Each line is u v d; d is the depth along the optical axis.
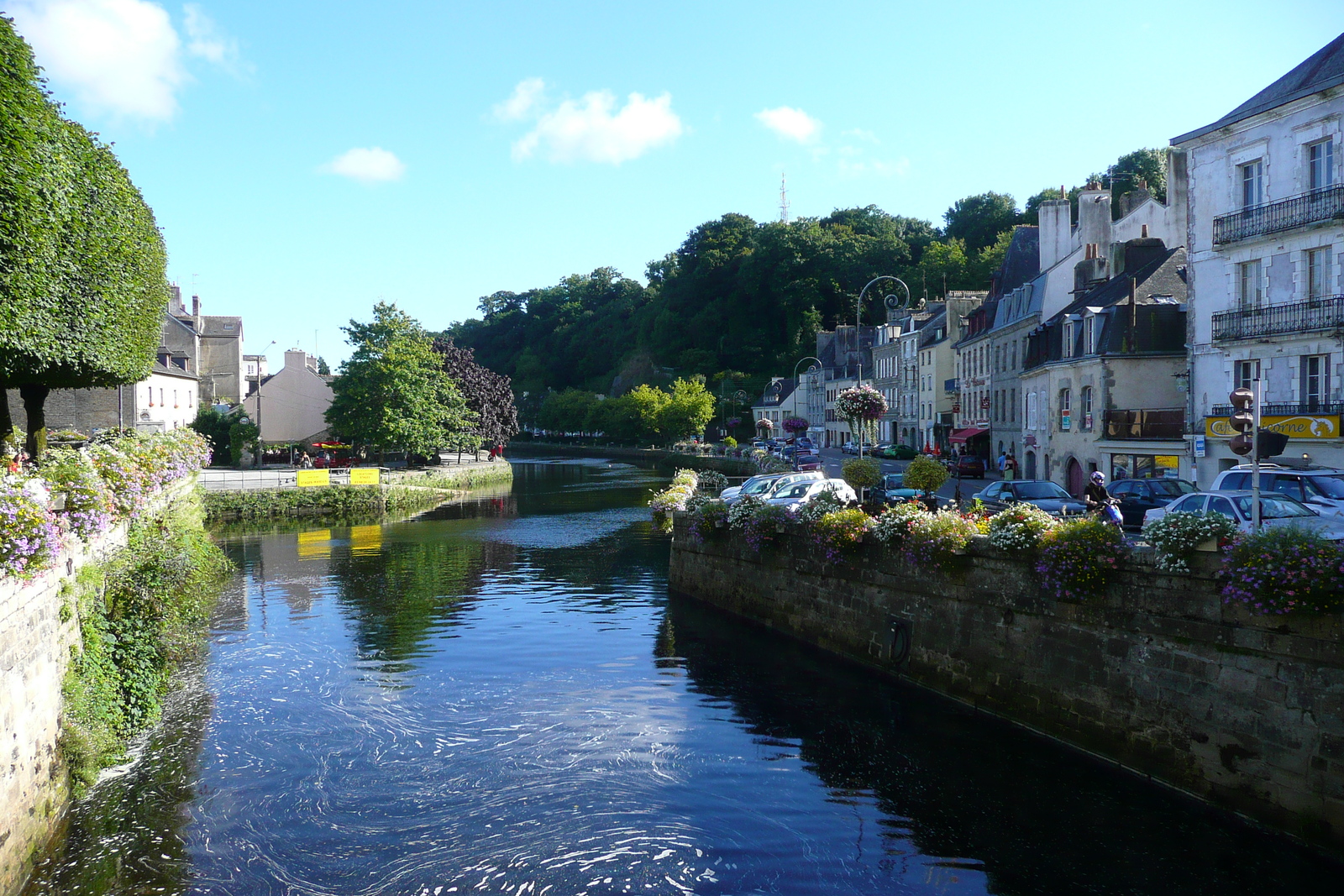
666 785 11.69
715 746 13.02
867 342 100.56
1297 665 9.56
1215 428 28.28
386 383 60.03
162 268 25.33
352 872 9.52
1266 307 26.91
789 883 9.30
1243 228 27.39
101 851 10.04
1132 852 9.68
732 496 27.83
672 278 147.88
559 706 14.86
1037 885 9.20
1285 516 14.62
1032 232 57.22
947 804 10.98
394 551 33.56
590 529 39.97
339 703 15.13
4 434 19.80
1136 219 46.19
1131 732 11.38
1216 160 28.62
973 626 14.18
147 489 18.56
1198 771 10.51
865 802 11.12
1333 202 24.69
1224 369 28.58
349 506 47.00
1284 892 8.88
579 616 21.84
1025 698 13.10
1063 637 12.50
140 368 22.75
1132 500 23.08
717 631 19.91
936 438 70.25
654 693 15.52
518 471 85.31
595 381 152.88
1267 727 9.79
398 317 62.09
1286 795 9.56
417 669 17.14
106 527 13.55
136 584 15.25
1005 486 24.31
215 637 19.86
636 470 85.50
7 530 9.26
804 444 70.19
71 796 11.22
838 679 16.00
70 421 51.47
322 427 72.06
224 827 10.58
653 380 132.88
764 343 126.75
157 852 10.00
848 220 131.50
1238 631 10.17
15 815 9.29
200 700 15.31
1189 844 9.74
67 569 12.32
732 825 10.59
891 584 16.11
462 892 9.13
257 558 31.92
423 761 12.55
